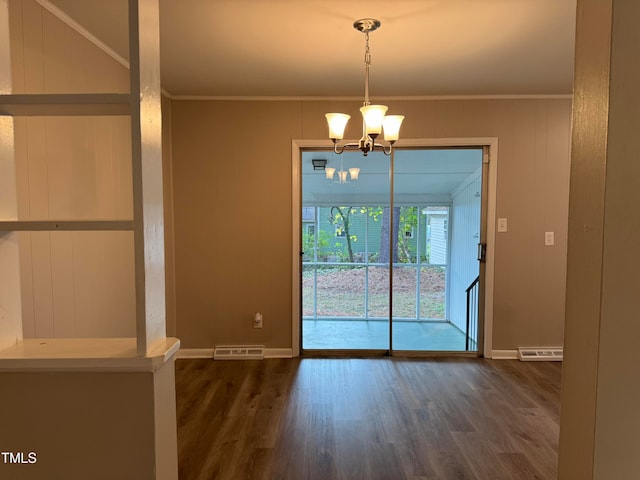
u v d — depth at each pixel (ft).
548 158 12.20
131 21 3.22
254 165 12.34
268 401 9.43
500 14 7.27
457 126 12.15
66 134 7.11
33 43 6.43
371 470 6.75
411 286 13.10
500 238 12.36
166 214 12.03
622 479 2.56
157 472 3.41
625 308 2.49
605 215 2.49
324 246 13.07
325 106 12.19
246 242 12.51
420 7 7.03
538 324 12.51
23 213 6.15
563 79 10.73
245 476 6.60
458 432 7.98
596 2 2.54
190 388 10.20
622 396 2.53
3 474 3.34
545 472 6.70
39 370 3.24
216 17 7.35
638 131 2.43
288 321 12.66
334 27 7.74
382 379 10.80
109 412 3.33
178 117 12.19
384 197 12.89
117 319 8.96
